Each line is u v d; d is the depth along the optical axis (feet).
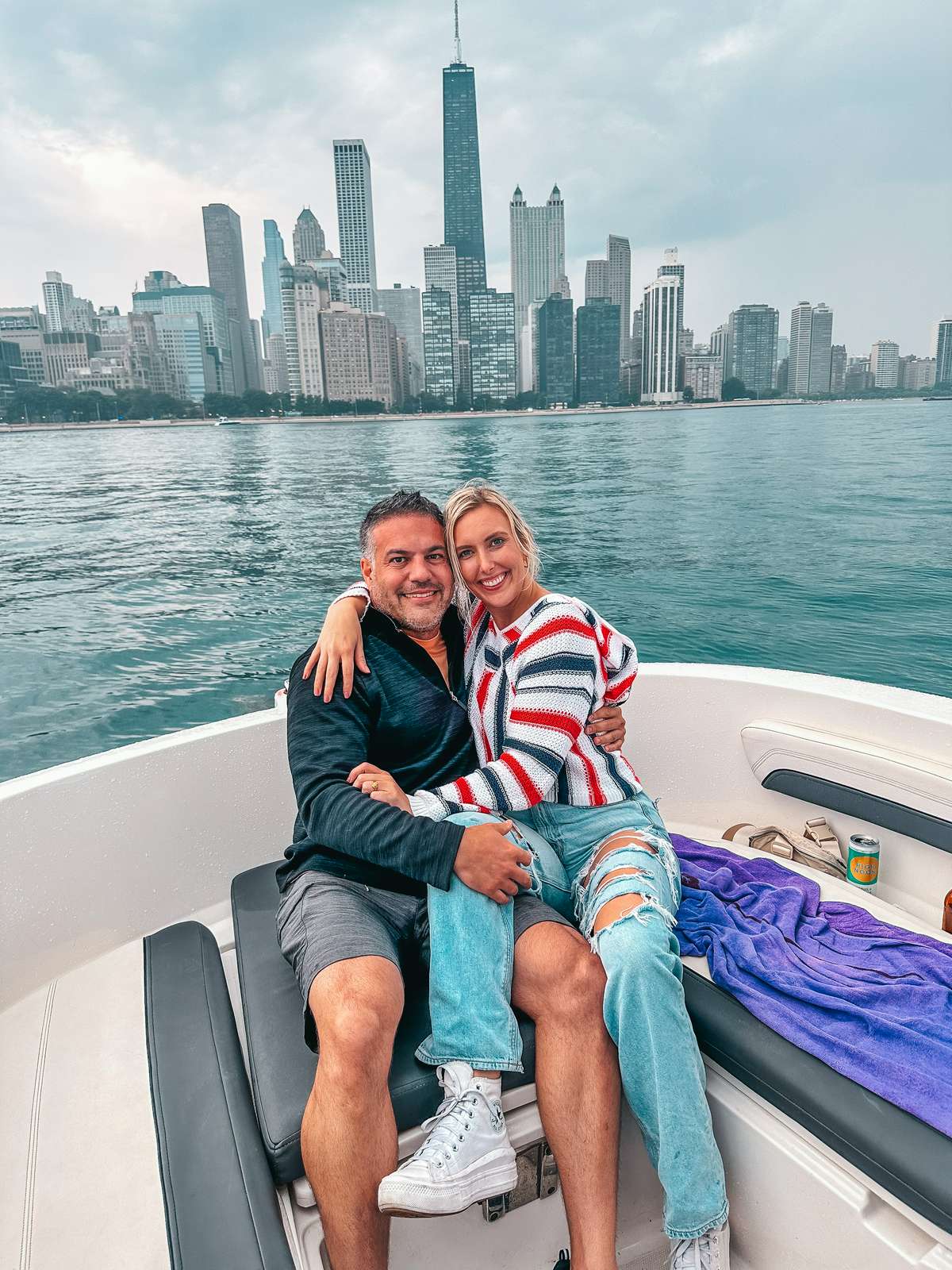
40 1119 3.35
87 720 24.44
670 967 3.31
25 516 75.51
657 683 6.54
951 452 108.58
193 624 36.37
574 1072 3.18
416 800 3.93
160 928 5.35
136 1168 3.11
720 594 39.45
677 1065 3.15
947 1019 3.38
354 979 3.18
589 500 73.72
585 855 4.23
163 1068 3.44
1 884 4.67
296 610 38.75
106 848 5.10
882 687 6.07
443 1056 3.27
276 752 5.73
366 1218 2.81
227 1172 2.93
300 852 4.02
